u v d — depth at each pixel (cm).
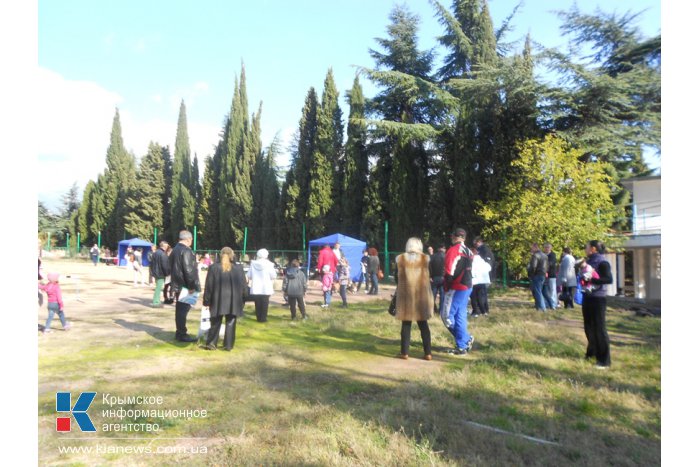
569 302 1302
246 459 364
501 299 1599
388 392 544
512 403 507
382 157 2958
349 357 722
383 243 2831
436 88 2636
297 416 462
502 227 1858
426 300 704
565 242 1623
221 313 734
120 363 662
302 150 3288
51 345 779
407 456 371
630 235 1562
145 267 3669
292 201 3275
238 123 4097
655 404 505
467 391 542
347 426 426
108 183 5900
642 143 1567
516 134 2122
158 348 763
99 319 1065
